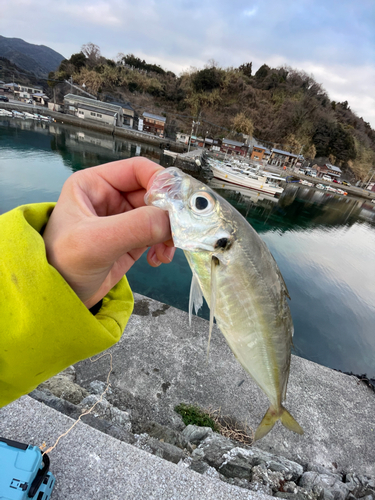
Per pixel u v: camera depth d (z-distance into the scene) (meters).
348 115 82.06
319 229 25.59
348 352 9.18
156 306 4.56
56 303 0.71
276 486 2.25
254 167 42.88
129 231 0.80
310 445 3.15
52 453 1.83
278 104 64.94
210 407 3.30
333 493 2.39
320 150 66.69
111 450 1.92
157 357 3.73
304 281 13.95
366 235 29.19
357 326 10.99
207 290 1.45
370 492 2.67
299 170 59.53
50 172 21.62
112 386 3.24
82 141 36.88
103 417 2.48
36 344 0.75
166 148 47.75
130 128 52.09
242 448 2.63
